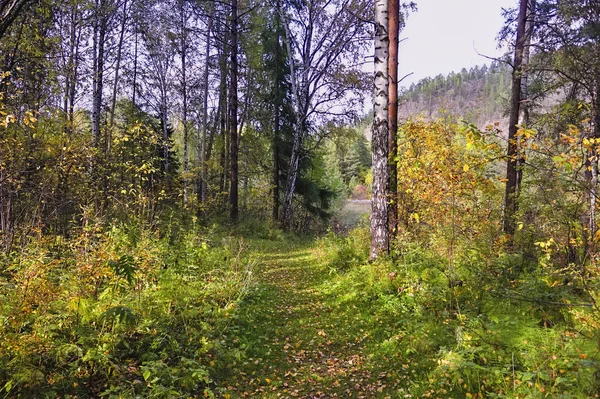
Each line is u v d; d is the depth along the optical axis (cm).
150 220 1057
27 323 424
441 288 624
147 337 485
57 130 927
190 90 2256
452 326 504
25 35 1052
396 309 639
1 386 356
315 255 1245
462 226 747
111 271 513
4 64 1023
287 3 2131
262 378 469
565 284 536
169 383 413
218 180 2809
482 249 688
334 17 2112
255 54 2420
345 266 977
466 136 416
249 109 2505
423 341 505
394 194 879
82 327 435
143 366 414
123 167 1098
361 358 513
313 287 866
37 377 362
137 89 2198
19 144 771
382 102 846
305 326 632
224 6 2144
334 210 3359
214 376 463
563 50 1005
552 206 541
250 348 538
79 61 1564
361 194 5253
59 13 1409
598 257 491
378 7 844
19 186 742
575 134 415
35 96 1052
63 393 378
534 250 653
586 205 496
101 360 399
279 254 1398
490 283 588
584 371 338
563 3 1056
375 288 733
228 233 1672
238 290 739
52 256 614
